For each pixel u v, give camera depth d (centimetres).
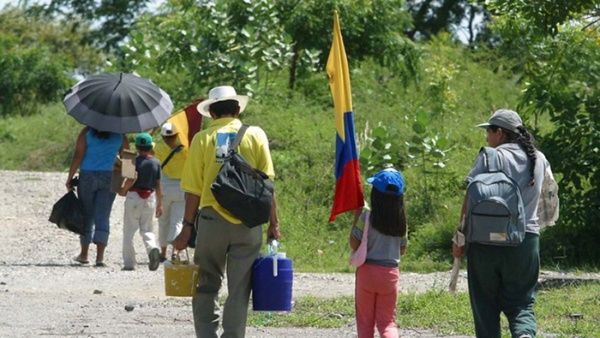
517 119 1897
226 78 5819
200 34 5931
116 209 4912
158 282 3155
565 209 3806
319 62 6844
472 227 1808
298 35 6775
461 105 6412
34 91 11750
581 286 2975
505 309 1848
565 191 3819
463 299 2639
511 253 1811
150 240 3481
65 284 3069
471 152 5112
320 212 4544
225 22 5909
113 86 3578
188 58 5950
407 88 6962
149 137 3512
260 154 1873
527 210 1839
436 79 6412
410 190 4575
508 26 3791
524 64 4097
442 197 4534
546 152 3800
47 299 2720
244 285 1858
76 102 3534
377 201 1891
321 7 6856
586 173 3778
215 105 1908
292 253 4047
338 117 2045
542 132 4875
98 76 3634
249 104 5778
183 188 1877
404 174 4684
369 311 1917
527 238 1822
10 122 8488
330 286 3147
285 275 1867
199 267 1888
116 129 3491
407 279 3338
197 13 6156
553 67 3928
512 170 1839
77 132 7631
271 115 5716
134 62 6247
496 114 1905
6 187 5481
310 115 5944
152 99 3631
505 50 6994
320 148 5219
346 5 6956
